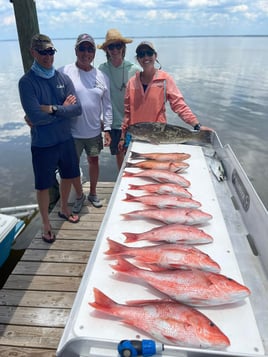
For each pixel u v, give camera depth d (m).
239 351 0.98
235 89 23.56
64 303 2.37
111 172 9.30
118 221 1.68
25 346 2.04
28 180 9.77
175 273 1.24
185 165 2.24
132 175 2.18
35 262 2.81
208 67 39.22
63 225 3.38
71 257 2.87
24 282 2.57
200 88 23.72
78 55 3.00
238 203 1.93
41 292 2.47
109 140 3.45
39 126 2.59
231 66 40.66
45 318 2.24
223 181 2.26
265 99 20.05
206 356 0.94
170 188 1.93
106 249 1.45
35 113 2.46
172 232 1.51
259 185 9.06
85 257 2.87
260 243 1.49
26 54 3.34
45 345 2.05
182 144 2.82
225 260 1.38
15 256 3.17
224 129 14.11
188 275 1.22
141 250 1.40
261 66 41.34
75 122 3.15
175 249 1.38
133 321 1.07
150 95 2.97
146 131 2.78
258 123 14.84
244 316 1.11
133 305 1.12
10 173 10.20
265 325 1.13
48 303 2.37
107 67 3.56
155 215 1.67
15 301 2.39
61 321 2.21
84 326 1.06
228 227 1.74
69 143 2.90
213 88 23.84
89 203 3.81
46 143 2.64
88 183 4.41
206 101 19.31
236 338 1.03
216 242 1.50
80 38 2.95
